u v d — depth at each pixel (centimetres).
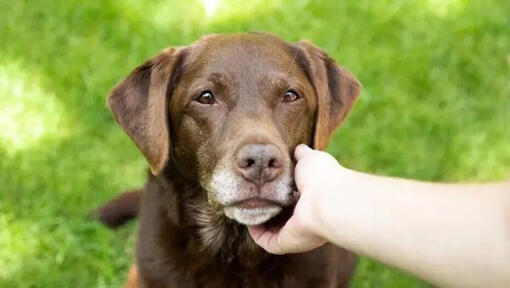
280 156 74
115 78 134
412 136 131
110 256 113
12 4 148
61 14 146
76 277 110
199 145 82
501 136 131
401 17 151
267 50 82
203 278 91
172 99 85
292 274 90
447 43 146
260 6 150
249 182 74
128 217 114
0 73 132
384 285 112
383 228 57
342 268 100
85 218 116
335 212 61
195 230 89
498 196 52
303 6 151
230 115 79
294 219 66
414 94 138
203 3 149
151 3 149
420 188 57
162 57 85
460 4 154
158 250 91
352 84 90
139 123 85
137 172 123
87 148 125
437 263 53
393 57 142
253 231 77
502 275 50
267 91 80
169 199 89
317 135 85
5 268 110
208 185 80
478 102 136
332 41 144
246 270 90
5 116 126
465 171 126
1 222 113
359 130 130
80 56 138
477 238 51
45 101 129
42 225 114
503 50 146
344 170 64
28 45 139
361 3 153
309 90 84
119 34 143
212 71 81
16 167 121
